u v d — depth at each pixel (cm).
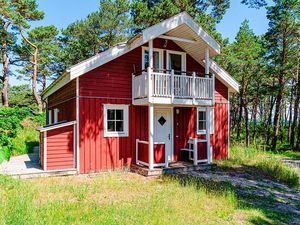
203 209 586
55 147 914
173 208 569
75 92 962
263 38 2636
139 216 516
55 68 3569
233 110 3703
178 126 1180
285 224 536
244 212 586
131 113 1052
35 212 500
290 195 766
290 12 2186
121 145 1026
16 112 1748
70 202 586
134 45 998
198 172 1005
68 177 885
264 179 950
